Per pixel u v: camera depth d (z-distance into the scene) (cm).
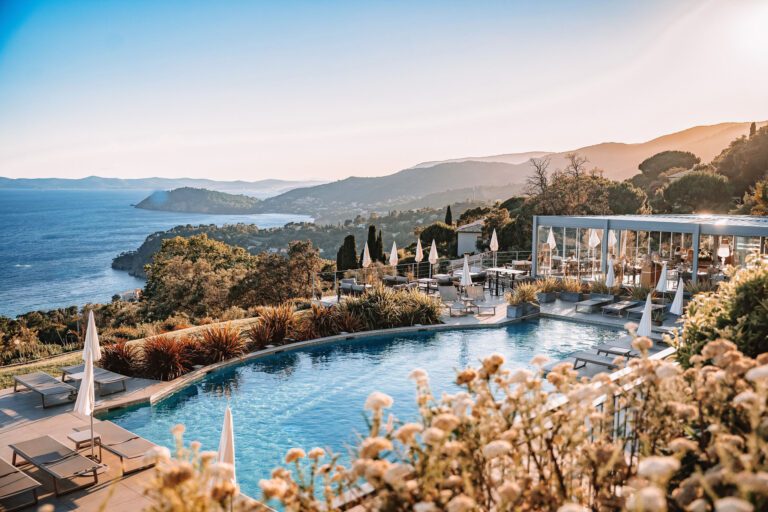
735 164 5031
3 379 1251
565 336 1689
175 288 3856
